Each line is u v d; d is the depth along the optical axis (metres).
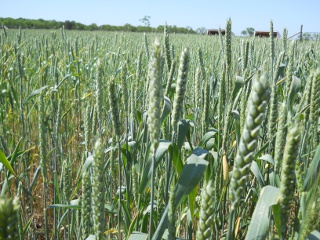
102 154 1.93
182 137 3.01
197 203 3.68
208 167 3.32
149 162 2.98
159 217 3.23
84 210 2.34
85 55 13.74
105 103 6.36
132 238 2.76
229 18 3.62
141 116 4.34
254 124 1.52
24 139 5.75
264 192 2.06
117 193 4.18
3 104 7.78
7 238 1.15
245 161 1.55
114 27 82.19
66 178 3.60
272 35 4.78
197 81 4.27
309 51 9.48
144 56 12.66
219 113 3.48
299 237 1.81
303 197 2.14
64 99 8.64
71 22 83.00
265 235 1.97
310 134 3.59
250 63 5.93
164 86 5.38
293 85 4.09
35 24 75.44
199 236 1.56
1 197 1.21
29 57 11.68
